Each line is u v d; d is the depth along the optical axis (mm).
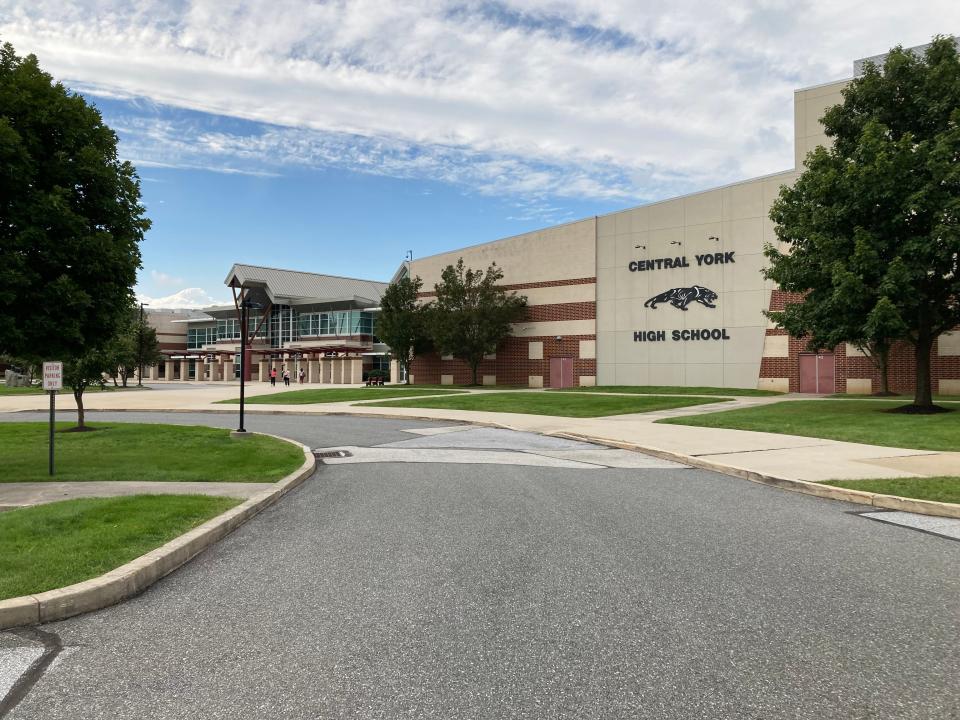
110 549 5656
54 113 10414
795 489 9344
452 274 44188
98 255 10602
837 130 21781
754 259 34844
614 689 3367
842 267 18344
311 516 7758
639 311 38500
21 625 4324
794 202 21766
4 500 8305
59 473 10562
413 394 36406
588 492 9242
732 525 7117
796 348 33531
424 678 3504
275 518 7656
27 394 47250
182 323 99938
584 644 3932
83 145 10844
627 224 39125
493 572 5422
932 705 3182
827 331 20031
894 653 3771
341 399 35281
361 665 3672
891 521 7305
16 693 3387
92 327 11188
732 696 3285
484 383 45594
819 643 3918
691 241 36750
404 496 9000
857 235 18578
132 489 9070
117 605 4730
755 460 11672
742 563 5633
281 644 3979
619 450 14516
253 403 34750
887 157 18469
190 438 16750
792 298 33656
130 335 30047
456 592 4914
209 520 6945
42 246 10008
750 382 34750
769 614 4406
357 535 6777
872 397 28281
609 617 4375
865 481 9156
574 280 41156
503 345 44719
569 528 7004
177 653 3871
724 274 35656
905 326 17844
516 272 44125
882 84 20531
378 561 5789
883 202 18703
